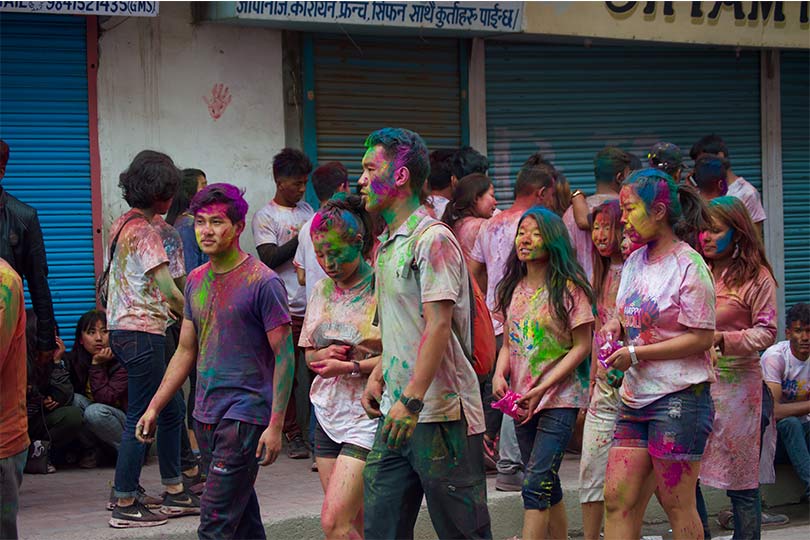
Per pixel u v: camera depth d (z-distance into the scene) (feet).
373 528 14.99
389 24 27.07
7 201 21.26
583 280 18.01
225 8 25.77
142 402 20.02
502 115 31.01
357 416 16.21
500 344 24.02
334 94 28.60
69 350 26.02
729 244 19.22
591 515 19.30
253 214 27.78
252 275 16.56
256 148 27.78
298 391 26.66
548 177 23.27
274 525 20.29
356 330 16.40
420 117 29.76
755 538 19.51
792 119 35.06
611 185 24.22
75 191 26.02
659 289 16.22
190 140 27.04
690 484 16.19
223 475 16.40
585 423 19.49
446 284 14.05
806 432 25.13
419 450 14.53
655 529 23.50
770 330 19.04
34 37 25.50
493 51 30.78
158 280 19.94
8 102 25.35
